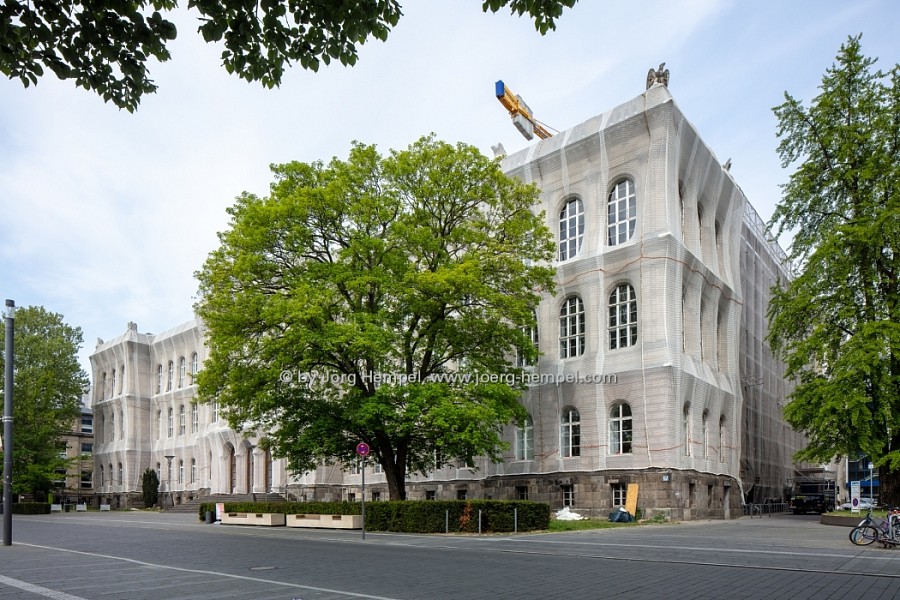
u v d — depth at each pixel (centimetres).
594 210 3950
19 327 6862
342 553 1830
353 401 2855
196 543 2228
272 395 2838
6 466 2225
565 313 4062
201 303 2958
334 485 5278
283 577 1336
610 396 3719
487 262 2953
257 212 2809
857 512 3206
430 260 3025
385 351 2598
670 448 3453
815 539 2167
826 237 3200
